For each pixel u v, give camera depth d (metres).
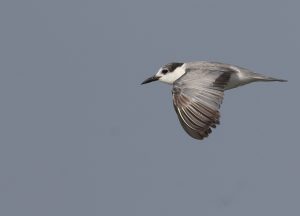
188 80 22.23
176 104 21.73
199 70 22.95
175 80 23.25
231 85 24.42
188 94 21.84
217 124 21.34
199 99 21.75
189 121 21.38
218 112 21.56
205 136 21.17
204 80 22.25
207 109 21.56
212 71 22.89
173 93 21.94
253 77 24.31
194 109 21.58
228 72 23.78
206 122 21.34
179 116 21.56
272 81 24.41
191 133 21.25
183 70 25.50
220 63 24.34
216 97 21.86
